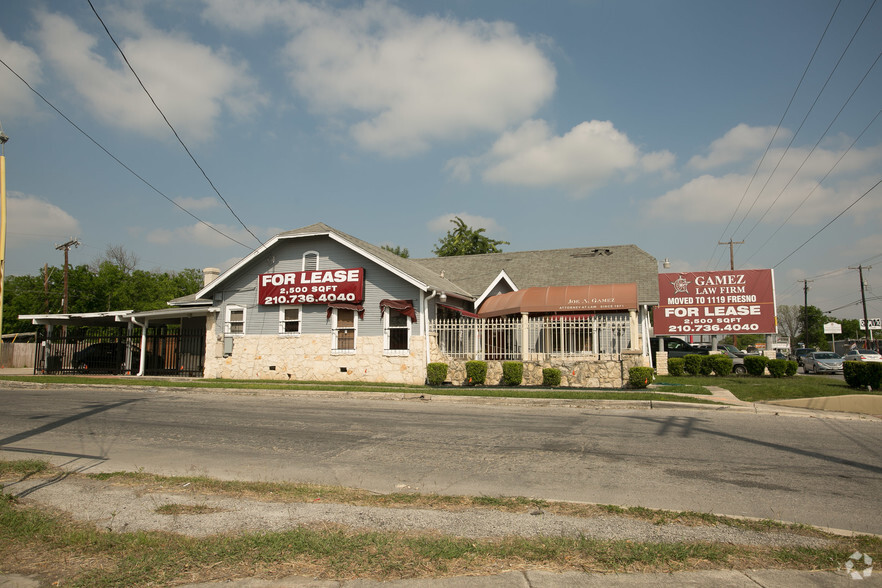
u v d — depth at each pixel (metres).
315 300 22.42
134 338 26.06
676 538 5.25
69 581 4.41
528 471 7.97
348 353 22.08
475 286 28.36
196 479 7.26
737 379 22.95
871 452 9.21
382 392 17.28
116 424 11.86
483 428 11.48
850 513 6.17
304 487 6.93
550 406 15.29
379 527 5.54
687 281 31.50
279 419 12.61
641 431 11.11
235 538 5.20
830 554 4.85
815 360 35.75
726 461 8.55
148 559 4.74
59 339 26.94
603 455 8.96
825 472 7.91
